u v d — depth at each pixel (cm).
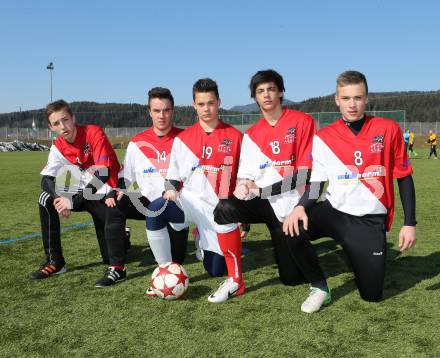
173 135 399
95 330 258
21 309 293
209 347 234
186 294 316
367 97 295
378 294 293
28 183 1185
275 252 329
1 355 229
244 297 312
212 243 351
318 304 282
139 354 227
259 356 223
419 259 406
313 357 221
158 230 344
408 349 228
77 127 380
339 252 439
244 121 3147
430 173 1371
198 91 341
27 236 530
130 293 324
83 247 473
